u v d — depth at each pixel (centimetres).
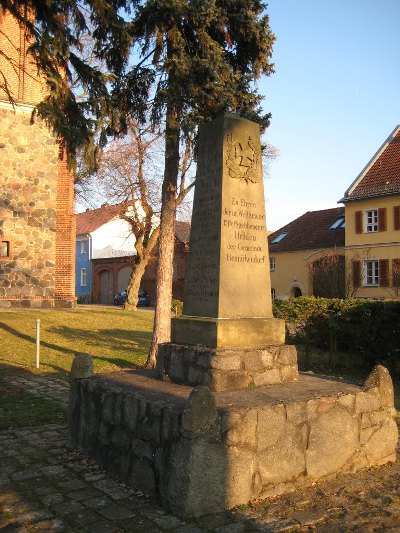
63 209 2005
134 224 2858
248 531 389
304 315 1274
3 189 1895
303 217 4016
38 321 1098
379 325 1093
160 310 1067
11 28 1870
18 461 535
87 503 435
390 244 3014
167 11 913
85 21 841
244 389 524
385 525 404
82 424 561
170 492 420
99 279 4759
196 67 945
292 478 466
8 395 841
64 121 840
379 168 3209
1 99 1875
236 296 568
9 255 1903
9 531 385
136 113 1071
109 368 1091
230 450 428
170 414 433
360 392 532
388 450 548
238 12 991
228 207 571
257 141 607
